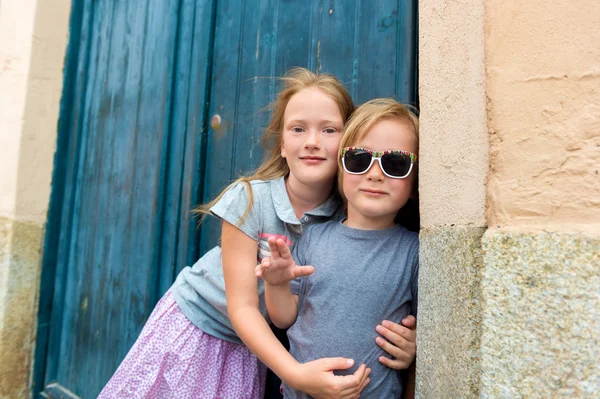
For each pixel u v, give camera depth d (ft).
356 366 2.78
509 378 1.90
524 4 2.08
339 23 4.28
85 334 5.96
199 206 4.97
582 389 1.72
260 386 3.89
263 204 3.34
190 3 5.44
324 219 3.44
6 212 6.12
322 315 2.85
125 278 5.56
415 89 3.76
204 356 3.64
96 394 5.67
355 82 4.10
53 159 6.54
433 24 2.74
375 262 2.89
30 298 6.24
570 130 1.91
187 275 3.94
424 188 2.73
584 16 1.92
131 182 5.72
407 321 2.86
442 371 2.31
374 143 2.90
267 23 4.80
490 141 2.13
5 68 6.48
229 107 4.99
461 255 2.21
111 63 6.30
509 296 1.94
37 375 6.26
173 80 5.45
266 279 2.81
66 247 6.46
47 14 6.43
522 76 2.06
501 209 2.06
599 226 1.79
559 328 1.80
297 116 3.22
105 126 6.22
